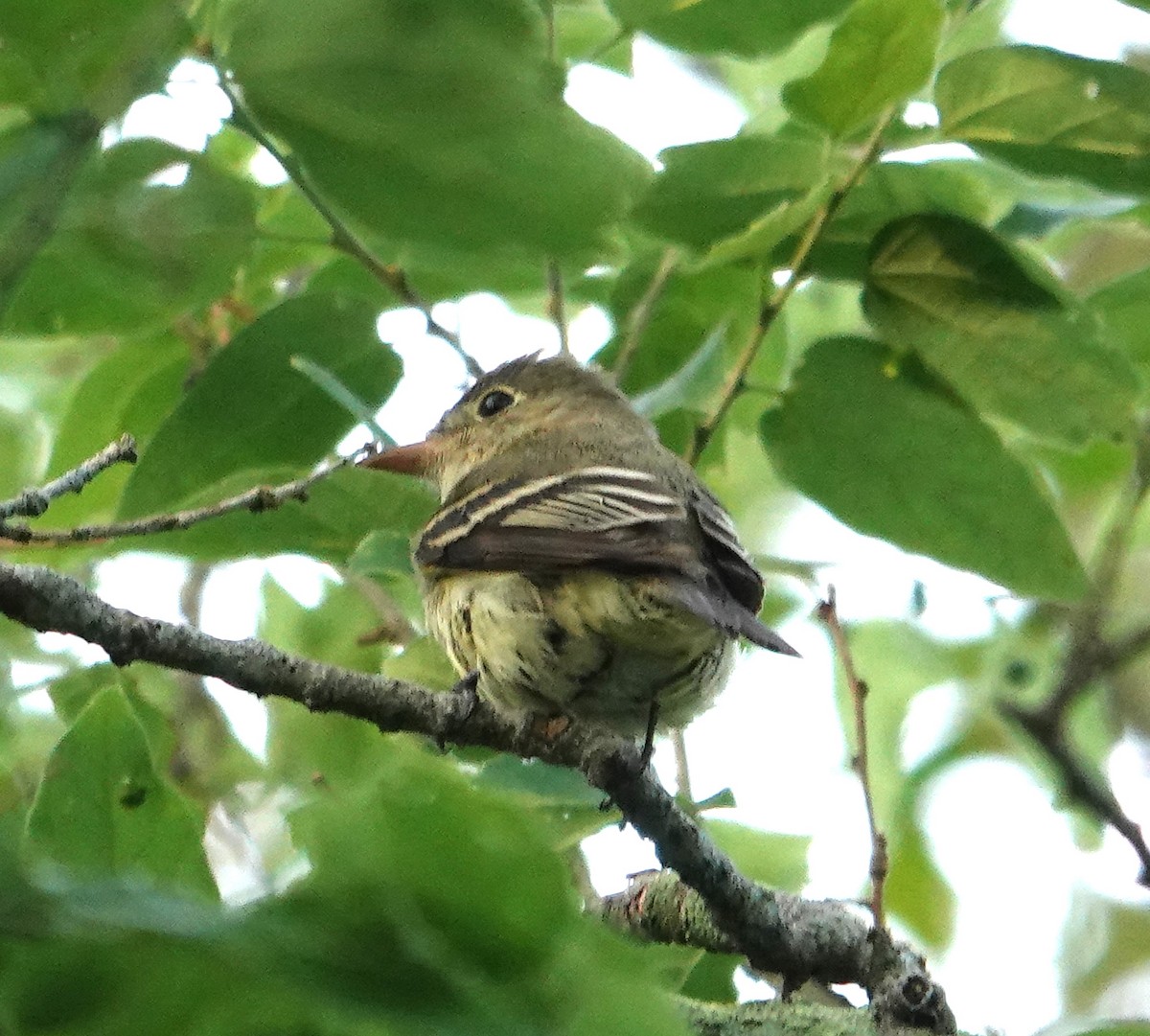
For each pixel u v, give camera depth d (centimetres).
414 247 370
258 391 799
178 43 365
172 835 477
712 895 658
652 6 725
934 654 1062
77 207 409
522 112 342
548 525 777
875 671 1055
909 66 698
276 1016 286
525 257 355
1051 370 802
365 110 341
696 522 808
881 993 658
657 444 875
